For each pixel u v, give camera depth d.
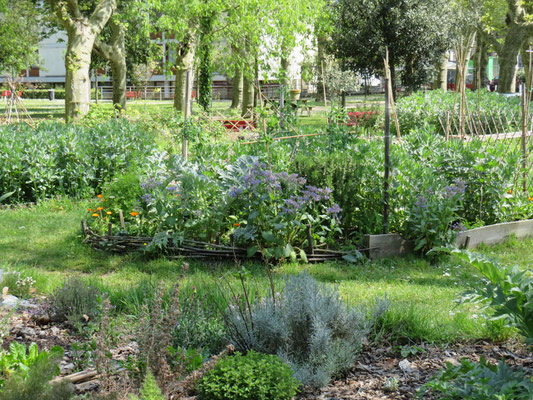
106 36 34.69
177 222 7.44
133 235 7.77
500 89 35.41
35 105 40.50
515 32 34.22
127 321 4.80
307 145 10.20
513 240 8.22
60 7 19.23
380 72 26.00
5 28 33.44
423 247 7.57
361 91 45.22
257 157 8.08
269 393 3.46
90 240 7.91
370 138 11.97
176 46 25.00
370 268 7.13
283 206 7.26
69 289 5.13
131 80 44.09
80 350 4.34
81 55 19.84
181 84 26.00
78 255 7.53
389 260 7.38
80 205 10.29
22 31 35.12
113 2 20.98
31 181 10.40
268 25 24.12
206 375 3.60
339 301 4.38
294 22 24.39
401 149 9.24
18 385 2.80
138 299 5.36
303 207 7.32
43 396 2.78
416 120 17.81
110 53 25.00
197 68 27.50
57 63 58.50
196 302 4.73
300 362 4.11
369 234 7.55
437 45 25.22
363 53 25.11
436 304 5.65
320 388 3.87
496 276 3.41
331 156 8.23
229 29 24.69
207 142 9.95
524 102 9.34
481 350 4.46
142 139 11.88
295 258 7.17
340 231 7.59
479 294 3.47
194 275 6.55
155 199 7.47
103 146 11.14
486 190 8.38
